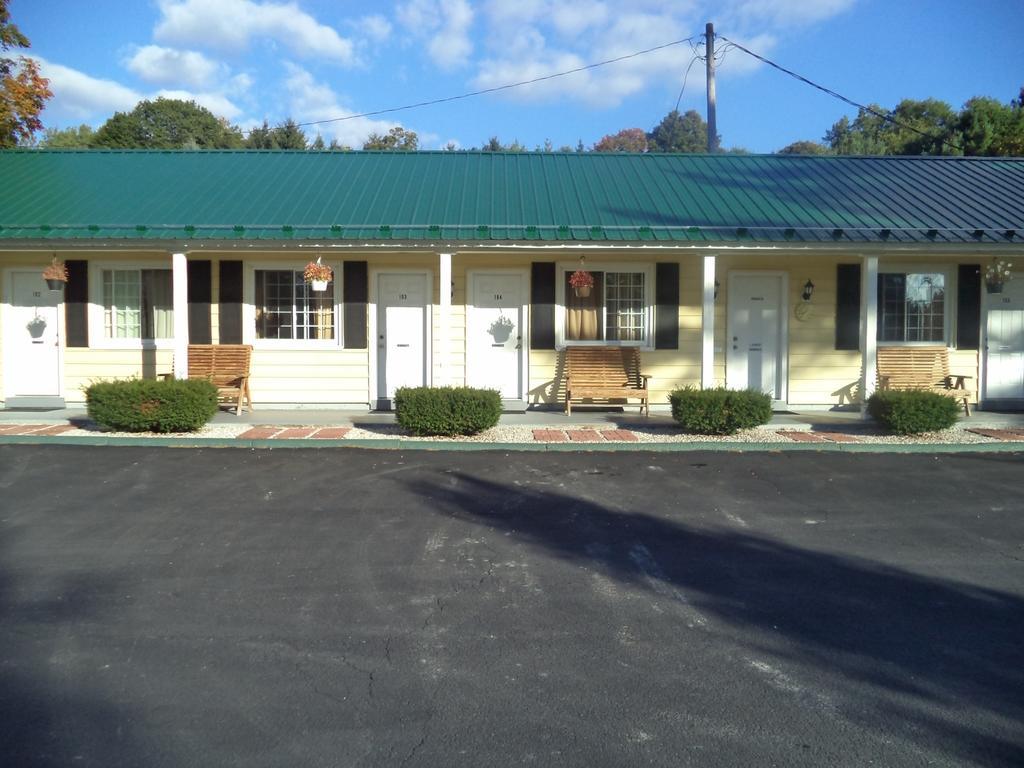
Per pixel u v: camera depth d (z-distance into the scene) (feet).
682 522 24.09
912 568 20.18
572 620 16.75
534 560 20.56
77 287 44.21
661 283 44.93
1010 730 12.45
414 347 45.34
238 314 44.39
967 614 17.21
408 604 17.54
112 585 18.52
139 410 35.29
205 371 43.78
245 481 28.35
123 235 38.93
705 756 11.71
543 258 44.86
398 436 36.32
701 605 17.65
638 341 45.44
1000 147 94.12
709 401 36.78
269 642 15.56
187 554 20.71
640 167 49.65
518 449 34.73
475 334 45.37
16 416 40.45
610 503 26.13
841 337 45.62
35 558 20.29
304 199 43.50
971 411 45.34
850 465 32.04
